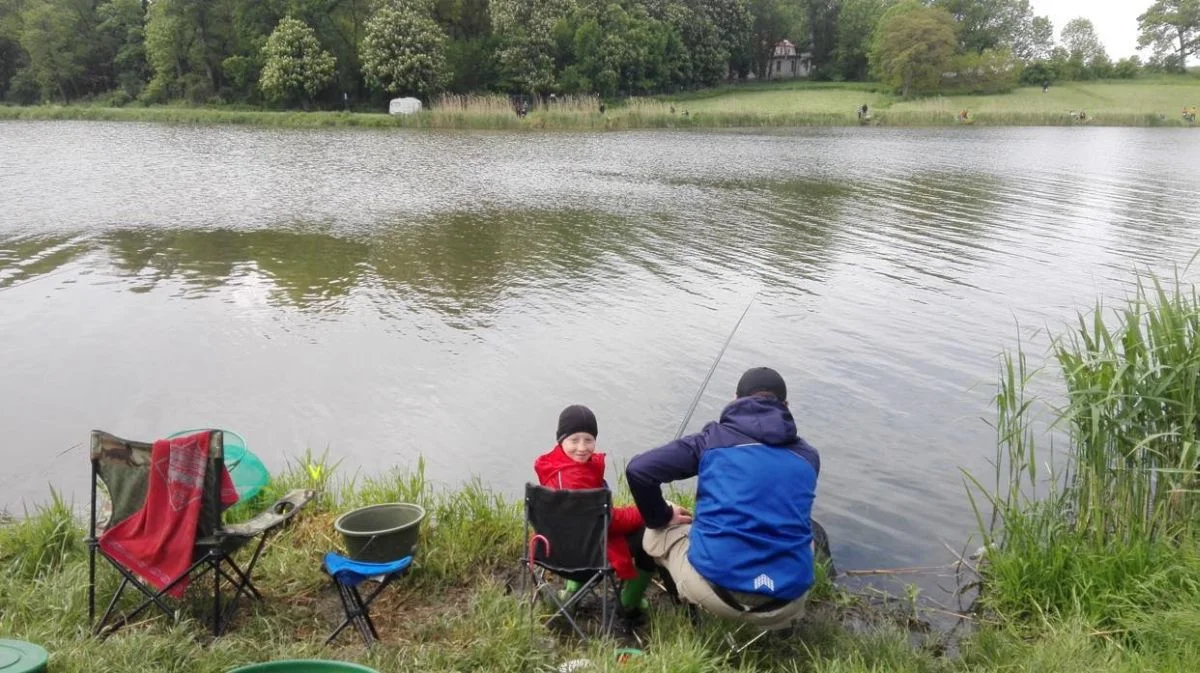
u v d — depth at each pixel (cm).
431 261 1325
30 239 1445
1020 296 1136
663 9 7344
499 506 520
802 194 2111
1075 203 1959
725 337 953
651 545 396
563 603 397
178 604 395
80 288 1134
